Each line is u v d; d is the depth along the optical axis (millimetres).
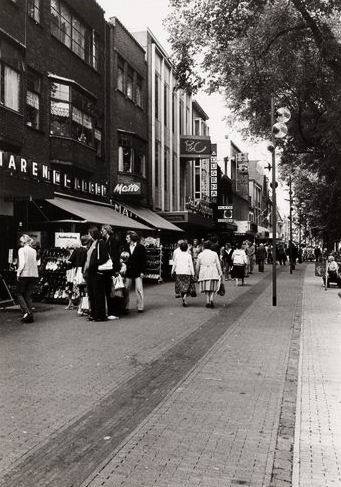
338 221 27203
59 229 18703
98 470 4090
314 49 20188
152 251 23406
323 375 7125
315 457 4344
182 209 39094
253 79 20453
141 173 28625
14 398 6066
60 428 5070
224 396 6172
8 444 4648
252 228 62344
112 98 25359
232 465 4203
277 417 5414
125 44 27250
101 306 12023
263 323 11805
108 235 12641
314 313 13477
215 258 14719
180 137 37969
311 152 24078
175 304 15484
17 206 16891
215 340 9695
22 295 11844
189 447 4574
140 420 5301
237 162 66312
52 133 19422
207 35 20328
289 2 18953
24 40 17438
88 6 22844
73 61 21281
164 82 34062
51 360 7977
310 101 21281
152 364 7797
